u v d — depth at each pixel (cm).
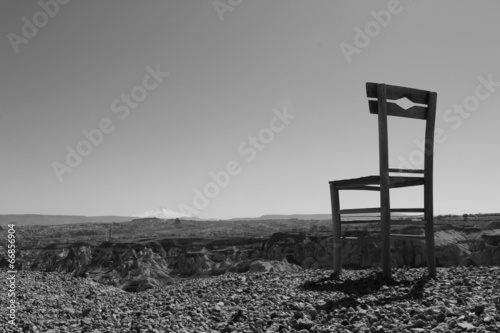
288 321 805
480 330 585
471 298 837
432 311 738
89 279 1820
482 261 8956
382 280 1108
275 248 10900
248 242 12100
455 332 604
